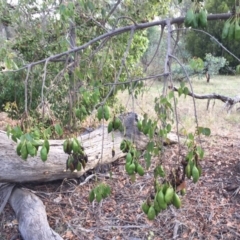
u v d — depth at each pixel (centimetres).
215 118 673
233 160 484
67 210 395
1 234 366
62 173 422
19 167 393
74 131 205
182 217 375
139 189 429
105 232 363
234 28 154
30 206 372
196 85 974
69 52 197
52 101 440
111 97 466
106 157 454
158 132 170
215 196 407
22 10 488
